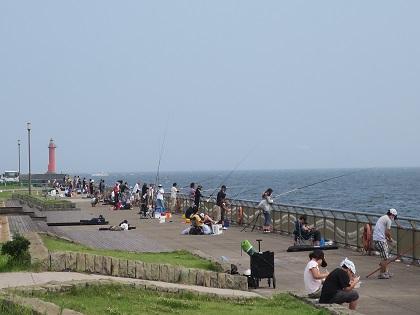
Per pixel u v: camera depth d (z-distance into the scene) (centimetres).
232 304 1552
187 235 3406
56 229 3600
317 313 1443
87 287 1438
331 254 2647
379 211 6688
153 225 4078
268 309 1504
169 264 1803
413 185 14625
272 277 1884
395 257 2289
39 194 8269
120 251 2259
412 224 2384
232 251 2716
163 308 1374
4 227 3003
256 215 3819
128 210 5606
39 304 1114
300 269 2250
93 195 7250
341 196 10231
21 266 1642
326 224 3019
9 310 1074
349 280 1564
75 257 1686
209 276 1791
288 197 10219
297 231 2877
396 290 1862
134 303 1384
